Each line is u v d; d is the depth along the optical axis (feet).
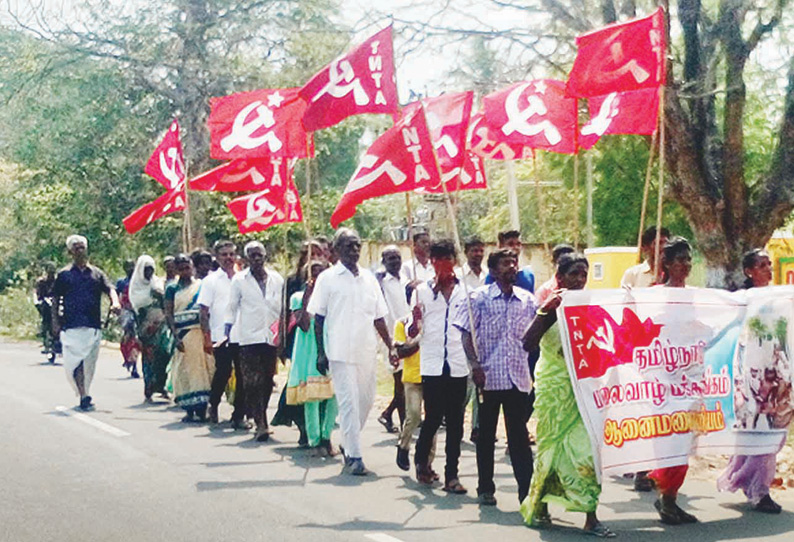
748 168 65.57
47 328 62.80
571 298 21.21
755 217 45.50
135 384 49.90
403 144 26.22
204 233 84.07
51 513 23.30
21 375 53.83
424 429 26.23
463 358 25.63
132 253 90.33
